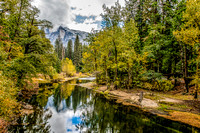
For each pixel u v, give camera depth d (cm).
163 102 1361
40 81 3944
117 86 2431
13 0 1186
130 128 884
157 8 2305
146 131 822
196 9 1115
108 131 874
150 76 1952
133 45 2195
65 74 6506
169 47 2125
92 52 2752
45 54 1775
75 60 8262
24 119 1009
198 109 1089
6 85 683
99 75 2891
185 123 908
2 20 1132
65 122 1070
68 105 1608
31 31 1723
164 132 793
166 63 2238
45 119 1077
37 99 1756
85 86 3222
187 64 1791
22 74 1382
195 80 1327
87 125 1020
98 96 2055
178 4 1736
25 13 1510
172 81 2153
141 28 2870
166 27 2183
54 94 2208
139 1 2802
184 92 1659
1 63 882
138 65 2111
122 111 1258
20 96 1673
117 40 2019
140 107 1346
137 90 2142
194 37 1146
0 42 1063
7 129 789
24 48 1609
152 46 2003
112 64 2338
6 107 663
